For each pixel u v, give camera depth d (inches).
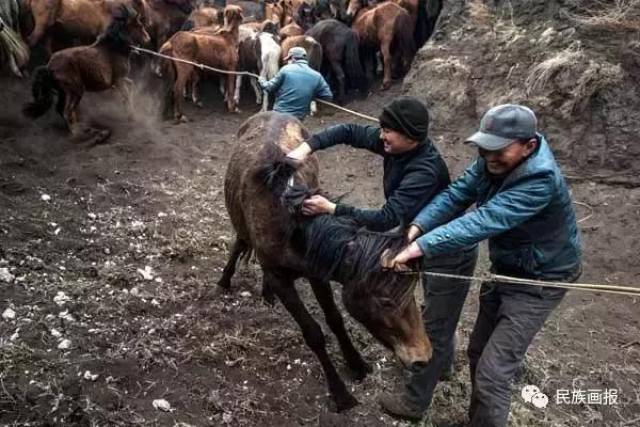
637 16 261.1
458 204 110.7
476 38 309.0
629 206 227.8
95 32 325.7
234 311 163.5
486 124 99.3
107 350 140.7
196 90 373.4
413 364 99.4
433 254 97.8
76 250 180.4
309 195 111.0
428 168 112.0
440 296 119.5
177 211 218.8
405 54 369.7
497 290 115.6
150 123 319.6
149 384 133.2
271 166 119.1
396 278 97.5
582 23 269.6
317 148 126.2
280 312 165.3
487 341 122.1
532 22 294.8
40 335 141.9
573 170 251.6
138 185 234.7
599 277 195.8
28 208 199.2
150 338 146.9
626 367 156.7
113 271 171.6
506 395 109.1
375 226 111.5
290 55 227.3
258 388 137.1
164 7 374.3
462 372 149.3
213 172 262.1
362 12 396.2
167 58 311.6
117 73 278.2
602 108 252.7
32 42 307.9
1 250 169.9
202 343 148.6
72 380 129.2
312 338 125.5
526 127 97.7
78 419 120.7
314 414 131.9
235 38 354.3
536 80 269.1
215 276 179.6
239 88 373.1
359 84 378.0
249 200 123.7
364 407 134.5
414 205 111.7
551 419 137.0
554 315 177.3
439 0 373.7
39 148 256.1
